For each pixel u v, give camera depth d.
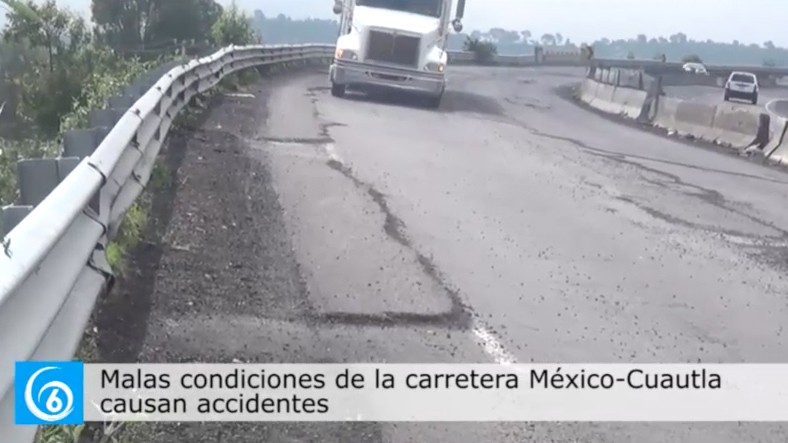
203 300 6.32
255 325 5.99
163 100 12.34
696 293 7.67
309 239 8.25
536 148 17.05
